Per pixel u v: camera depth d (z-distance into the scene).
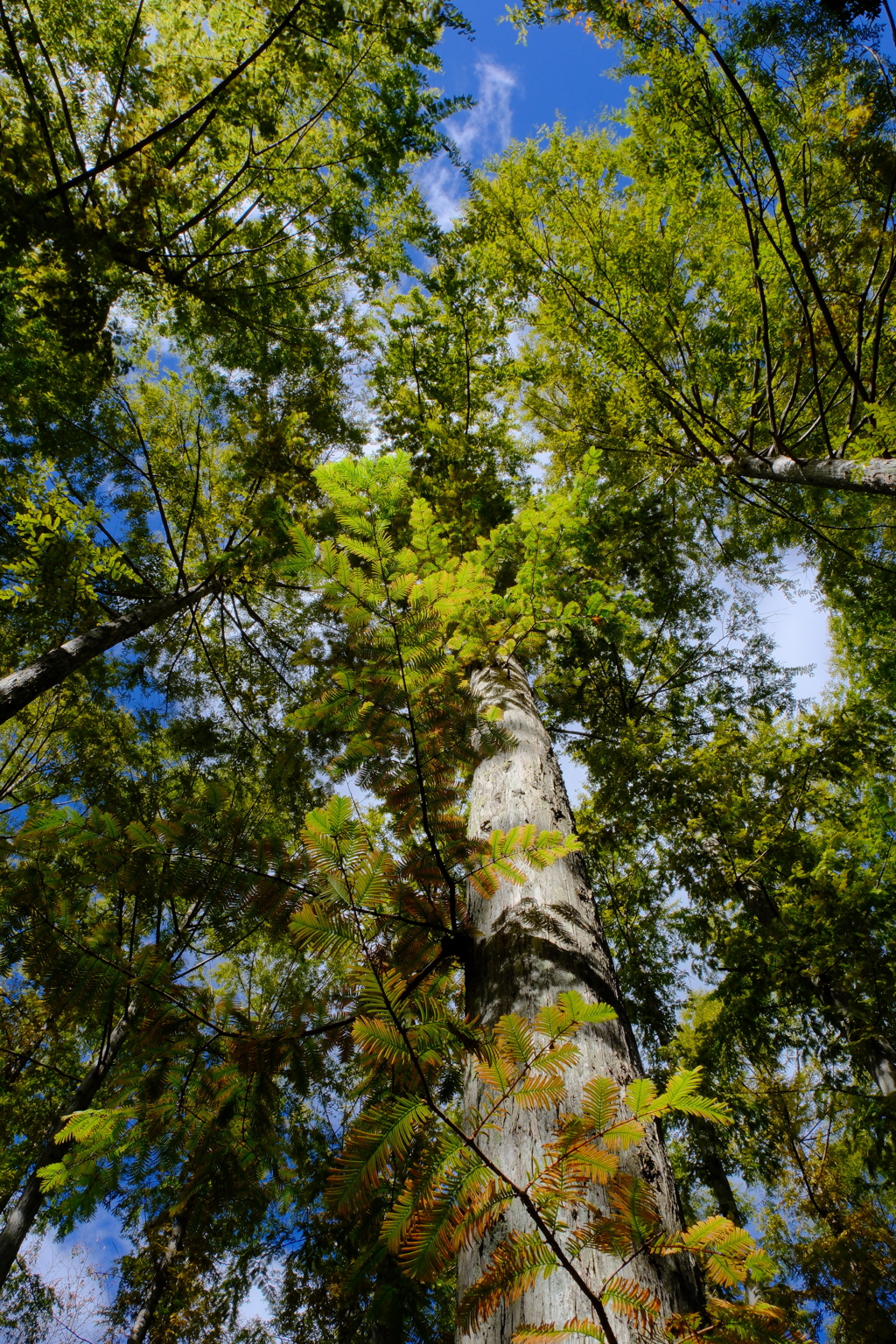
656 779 5.57
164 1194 1.87
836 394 4.97
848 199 4.63
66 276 3.33
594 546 4.20
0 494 4.27
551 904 1.80
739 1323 0.72
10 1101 5.14
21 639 4.94
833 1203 5.73
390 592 1.63
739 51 4.39
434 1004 0.95
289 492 5.16
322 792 4.88
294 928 1.03
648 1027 5.87
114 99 3.78
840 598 6.48
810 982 4.64
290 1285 3.62
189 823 1.51
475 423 7.38
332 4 3.74
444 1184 0.77
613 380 5.75
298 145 5.24
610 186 6.59
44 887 1.45
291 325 5.98
